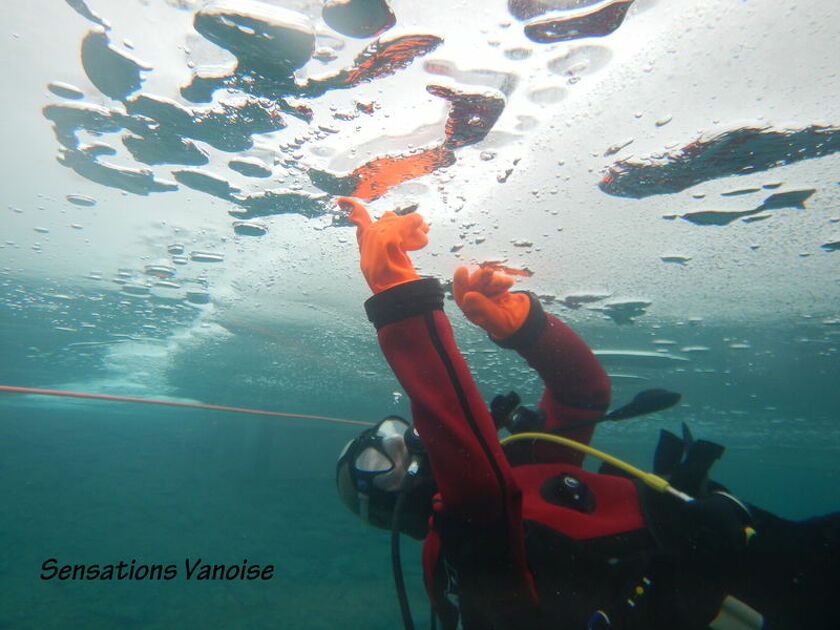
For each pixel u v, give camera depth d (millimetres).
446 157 4688
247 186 5520
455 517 1488
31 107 4586
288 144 4664
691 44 3463
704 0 3176
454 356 1571
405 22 3332
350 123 4309
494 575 1428
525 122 4215
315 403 23859
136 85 4102
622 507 1729
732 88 3787
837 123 3988
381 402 21594
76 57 3938
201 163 5137
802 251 6488
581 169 4859
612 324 9852
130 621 10805
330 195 5504
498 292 2393
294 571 14688
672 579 1434
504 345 2428
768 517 1680
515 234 6145
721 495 1565
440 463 1474
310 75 3785
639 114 4098
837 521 1623
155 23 3543
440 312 1650
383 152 4656
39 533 16828
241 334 13180
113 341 15211
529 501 1696
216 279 9125
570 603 1449
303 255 7520
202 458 30219
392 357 1624
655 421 22078
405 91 3902
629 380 14188
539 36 3379
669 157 4574
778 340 10602
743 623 1418
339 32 3406
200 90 4066
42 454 29531
